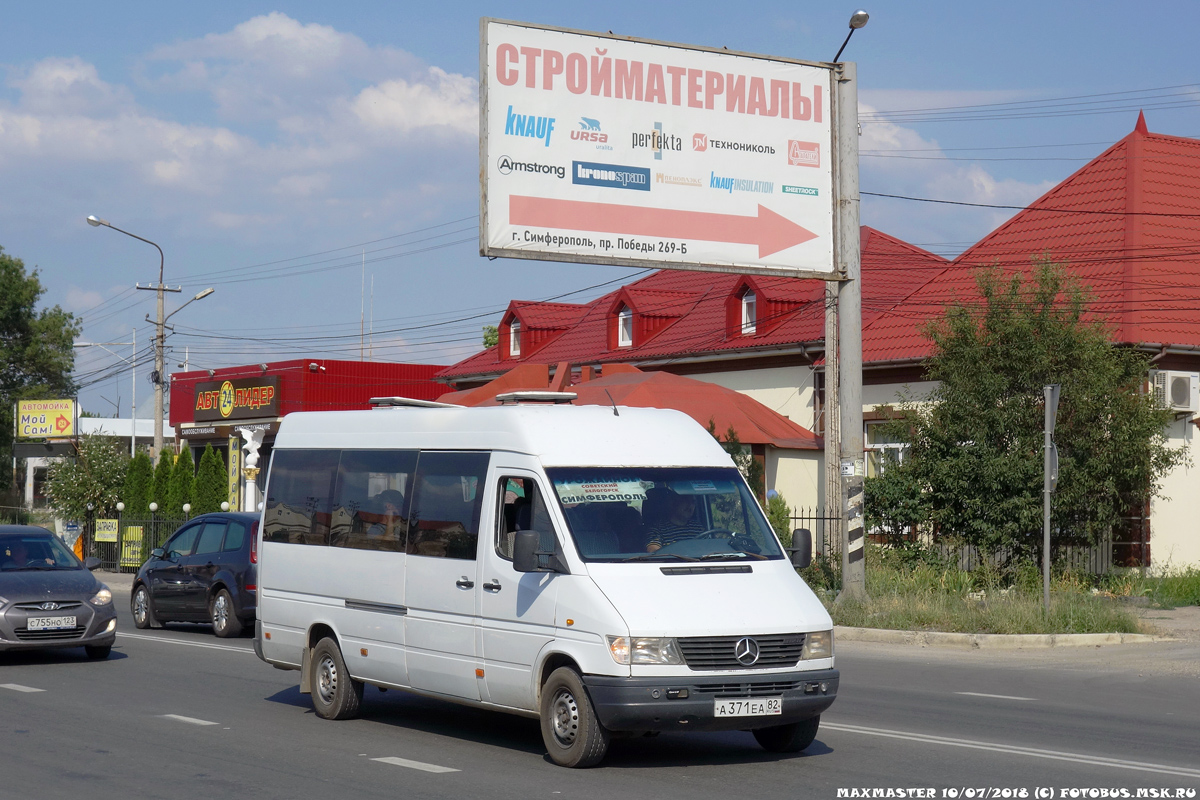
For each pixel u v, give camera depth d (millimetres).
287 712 11594
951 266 29375
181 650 16922
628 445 9758
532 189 19516
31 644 14742
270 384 46906
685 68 20422
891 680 13836
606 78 20000
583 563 8844
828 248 20891
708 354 33625
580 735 8633
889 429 23141
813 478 29875
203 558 19250
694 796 7930
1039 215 29141
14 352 69875
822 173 20938
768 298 32844
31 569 15773
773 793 8031
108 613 15492
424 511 10352
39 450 58062
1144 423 20734
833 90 20953
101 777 8562
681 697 8367
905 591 19875
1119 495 21438
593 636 8539
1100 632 17203
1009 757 9258
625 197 20016
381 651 10562
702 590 8773
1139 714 11469
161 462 38188
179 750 9602
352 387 48219
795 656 8703
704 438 10203
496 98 19375
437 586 10008
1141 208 26906
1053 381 20828
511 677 9250
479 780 8453
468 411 10250
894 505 22422
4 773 8695
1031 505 20859
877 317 29453
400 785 8289
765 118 20734
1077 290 21266
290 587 11766
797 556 9688
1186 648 16453
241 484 47500
